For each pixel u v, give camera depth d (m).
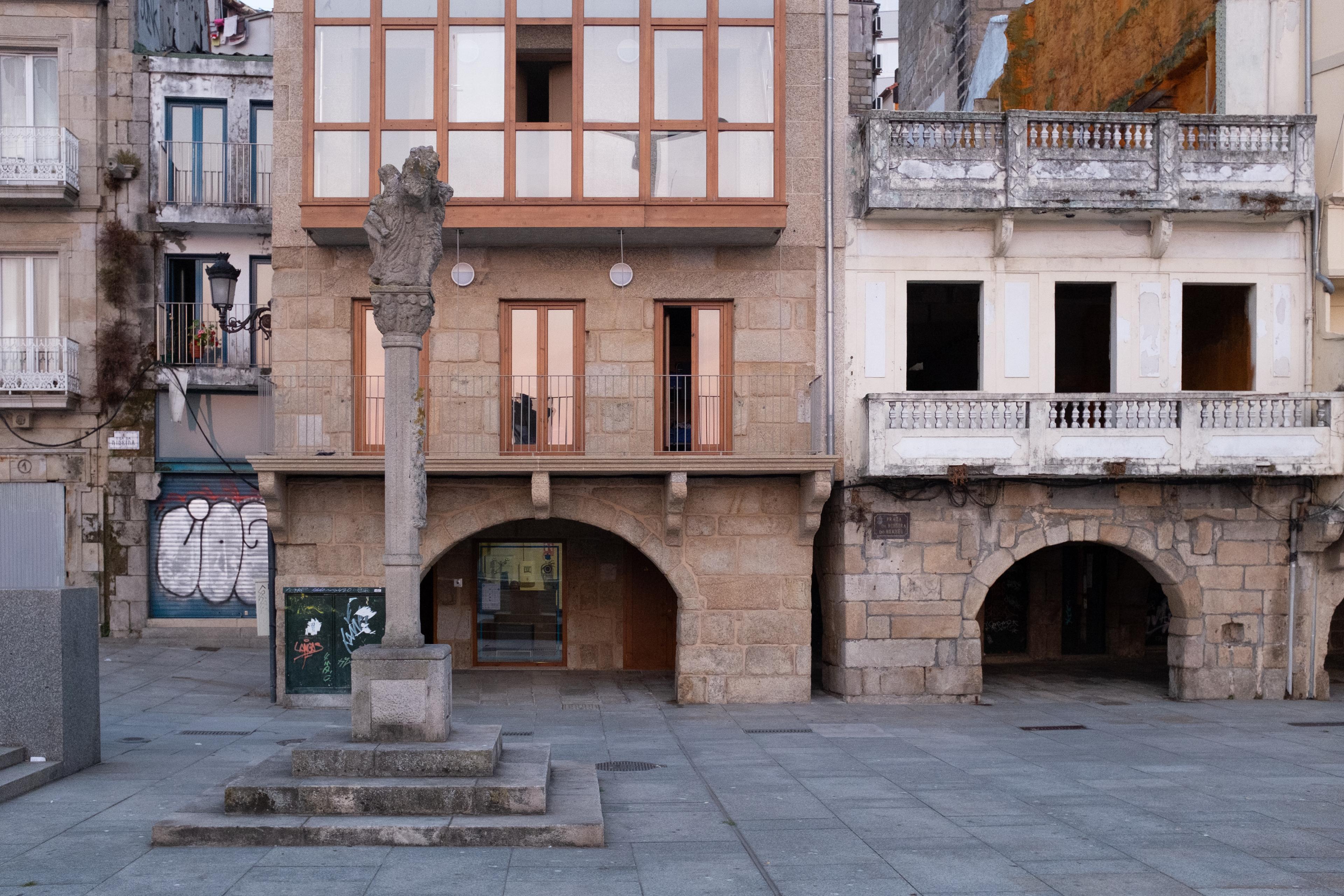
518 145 15.26
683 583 15.59
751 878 7.05
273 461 14.73
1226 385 17.16
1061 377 19.61
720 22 15.41
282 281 15.82
